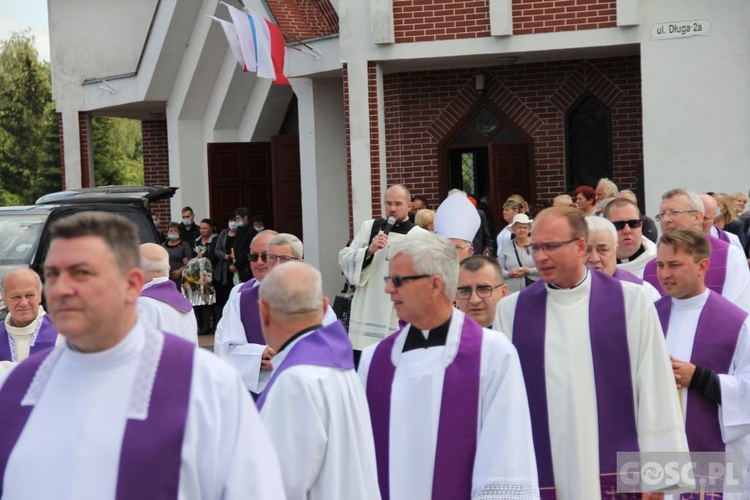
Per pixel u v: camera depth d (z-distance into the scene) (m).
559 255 5.35
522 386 4.71
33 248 12.34
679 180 14.27
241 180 20.02
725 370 6.04
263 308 4.52
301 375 4.25
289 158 18.92
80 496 3.14
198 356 3.31
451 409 4.71
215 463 3.24
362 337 9.39
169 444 3.18
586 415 5.28
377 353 4.97
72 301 3.12
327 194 18.12
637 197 15.33
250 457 3.27
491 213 15.97
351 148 15.20
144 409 3.21
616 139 15.88
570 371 5.33
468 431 4.70
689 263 6.10
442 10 14.77
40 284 7.13
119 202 13.41
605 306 5.38
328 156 18.09
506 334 5.54
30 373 3.33
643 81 14.29
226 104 20.27
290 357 4.36
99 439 3.18
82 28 21.95
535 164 16.30
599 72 15.87
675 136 14.24
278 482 3.32
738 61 14.00
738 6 13.96
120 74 21.53
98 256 3.14
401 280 4.80
